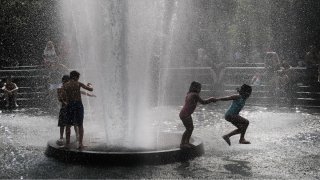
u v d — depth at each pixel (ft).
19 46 90.43
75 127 31.04
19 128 40.96
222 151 30.22
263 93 64.49
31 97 64.54
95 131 35.35
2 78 68.49
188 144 28.45
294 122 44.60
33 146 32.04
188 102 28.02
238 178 23.48
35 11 87.35
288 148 31.55
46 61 63.62
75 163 26.37
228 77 75.61
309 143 33.50
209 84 73.67
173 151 26.84
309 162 27.37
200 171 24.76
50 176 23.71
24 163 26.63
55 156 27.76
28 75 71.26
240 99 31.12
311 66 69.62
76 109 27.81
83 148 27.48
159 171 24.63
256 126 41.83
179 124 43.42
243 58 94.43
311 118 47.65
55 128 40.93
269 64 65.51
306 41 90.22
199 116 49.34
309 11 86.69
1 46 89.15
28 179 23.20
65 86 28.07
